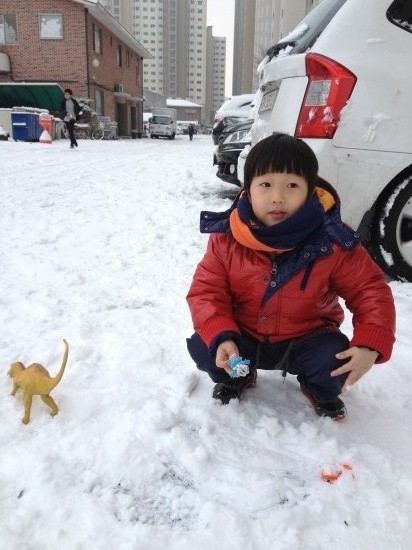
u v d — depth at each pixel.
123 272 3.26
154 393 1.84
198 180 8.20
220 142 6.20
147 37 106.69
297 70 3.06
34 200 5.80
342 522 1.29
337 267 1.59
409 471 1.48
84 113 24.19
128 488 1.40
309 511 1.32
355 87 2.86
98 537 1.24
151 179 8.18
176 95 111.94
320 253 1.56
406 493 1.39
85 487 1.39
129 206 5.55
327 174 2.92
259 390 1.93
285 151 1.44
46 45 25.94
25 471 1.43
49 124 18.16
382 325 1.52
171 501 1.36
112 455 1.51
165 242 4.01
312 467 1.49
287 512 1.31
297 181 1.46
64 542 1.22
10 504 1.32
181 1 108.31
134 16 105.75
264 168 1.45
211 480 1.44
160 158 13.14
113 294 2.86
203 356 1.74
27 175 8.10
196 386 1.93
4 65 25.92
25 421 1.64
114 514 1.31
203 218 1.69
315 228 1.55
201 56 112.12
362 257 1.59
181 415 1.73
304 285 1.61
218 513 1.30
